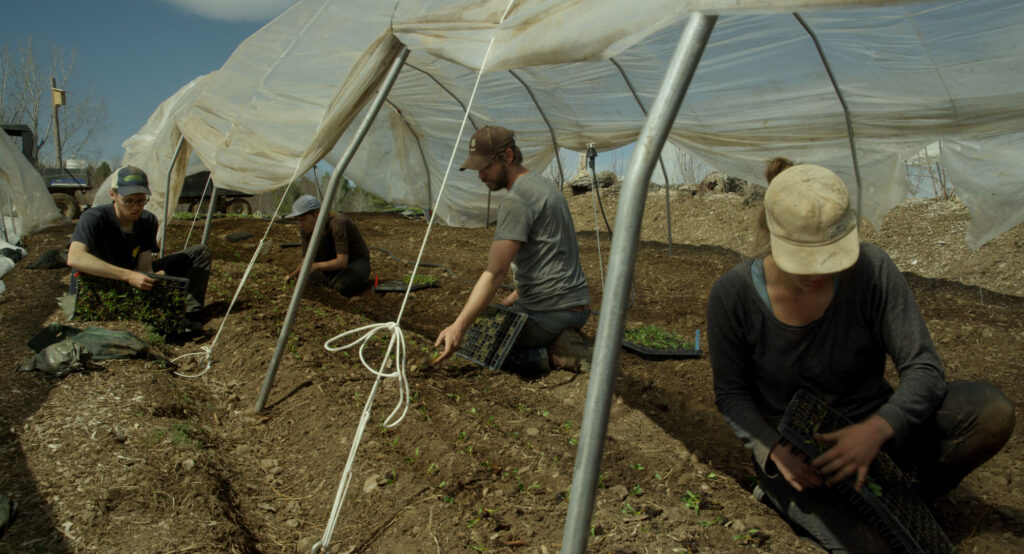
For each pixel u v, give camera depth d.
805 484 2.20
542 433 3.44
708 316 2.47
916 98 4.26
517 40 2.42
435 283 7.40
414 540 2.47
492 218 9.10
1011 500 2.78
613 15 1.97
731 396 2.47
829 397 2.39
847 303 2.19
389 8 4.94
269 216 16.48
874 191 5.27
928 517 2.24
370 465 2.97
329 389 3.88
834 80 4.50
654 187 15.07
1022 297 6.93
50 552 2.22
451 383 4.16
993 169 4.63
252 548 2.44
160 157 8.12
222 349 4.78
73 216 16.66
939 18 3.42
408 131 8.37
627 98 5.79
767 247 2.28
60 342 4.01
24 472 2.72
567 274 4.32
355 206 17.61
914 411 2.04
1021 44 3.41
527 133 7.27
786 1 1.57
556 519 2.62
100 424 3.19
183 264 5.51
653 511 2.66
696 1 1.69
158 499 2.60
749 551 2.40
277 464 3.18
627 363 4.73
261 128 4.77
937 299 6.92
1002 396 2.26
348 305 6.47
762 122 5.35
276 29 5.69
